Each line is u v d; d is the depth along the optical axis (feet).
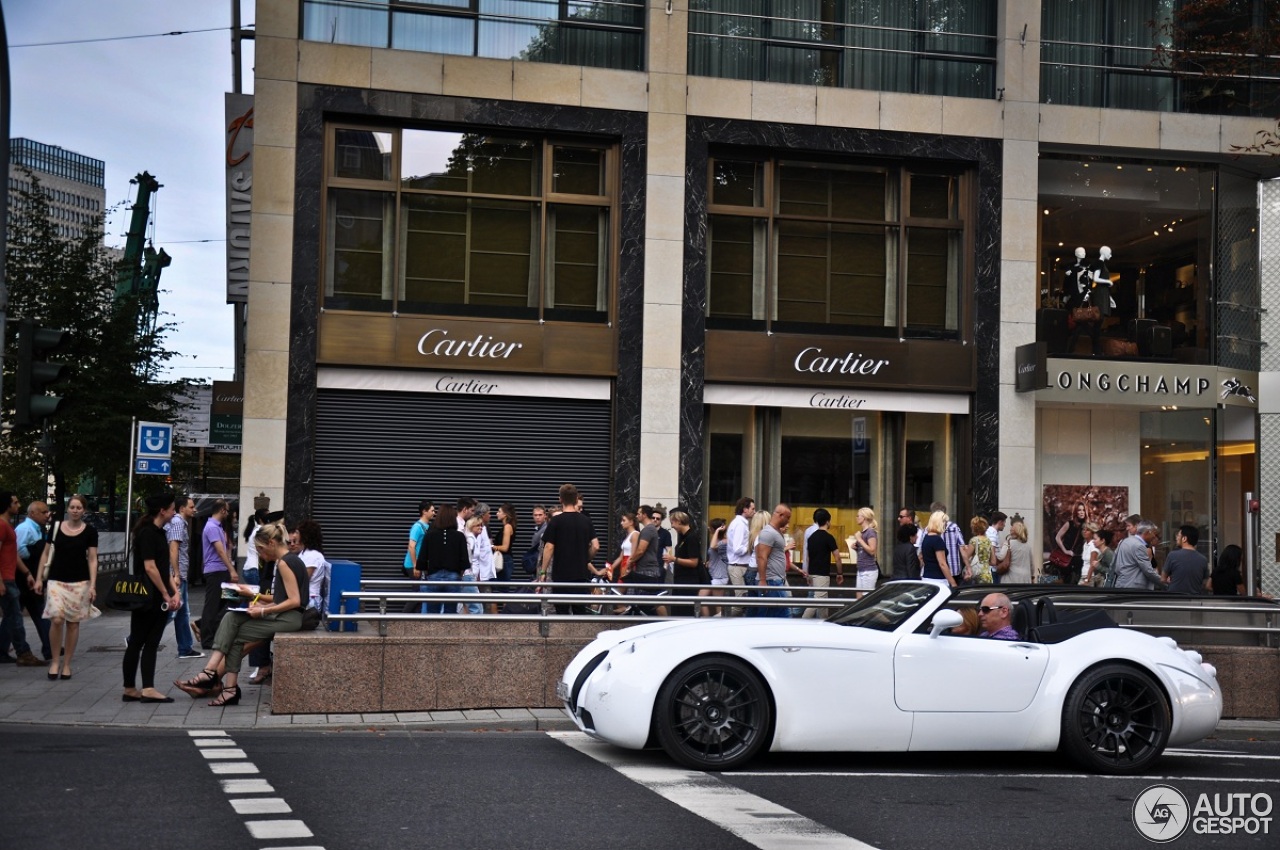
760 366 76.43
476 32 74.59
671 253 75.15
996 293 79.00
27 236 112.78
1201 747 37.55
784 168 78.28
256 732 36.19
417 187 73.61
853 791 28.17
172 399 113.50
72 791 25.91
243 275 82.23
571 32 75.82
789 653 30.96
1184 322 83.10
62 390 105.19
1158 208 83.10
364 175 73.10
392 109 72.38
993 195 79.15
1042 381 75.92
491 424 73.41
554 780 28.43
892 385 77.77
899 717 31.22
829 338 77.36
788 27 78.64
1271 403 84.23
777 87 76.69
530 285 74.64
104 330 107.65
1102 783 30.22
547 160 75.10
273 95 71.00
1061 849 22.85
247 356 70.13
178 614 56.49
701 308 75.56
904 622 32.27
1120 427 84.38
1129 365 81.41
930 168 79.92
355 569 49.24
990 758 34.22
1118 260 82.28
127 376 108.17
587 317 75.10
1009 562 69.36
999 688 31.68
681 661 30.68
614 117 74.90
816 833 23.38
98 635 66.23
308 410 70.64
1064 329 81.15
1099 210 82.17
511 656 40.60
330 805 25.00
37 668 51.60
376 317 71.97
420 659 39.93
